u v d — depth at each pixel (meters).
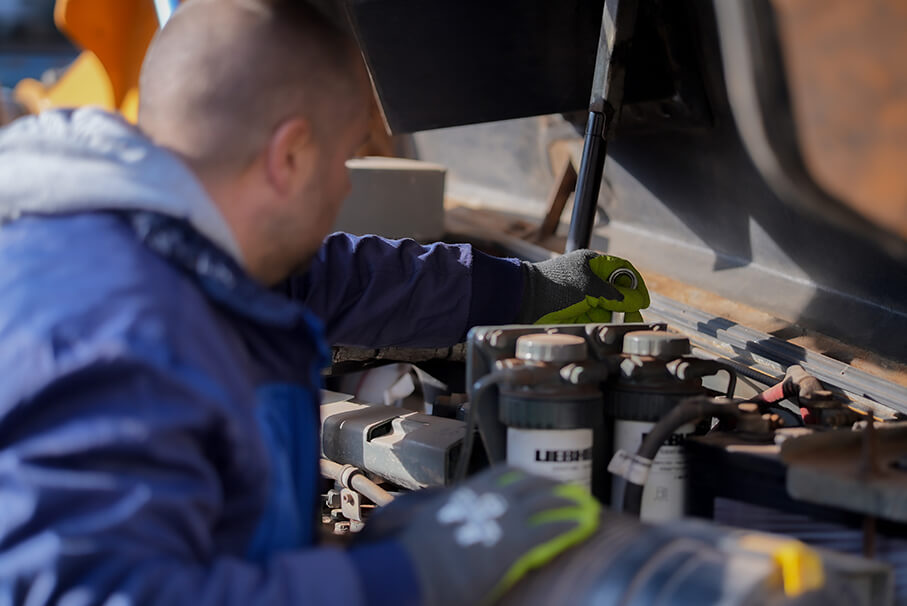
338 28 0.93
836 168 1.36
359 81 0.94
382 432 1.41
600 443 1.12
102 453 0.64
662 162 1.82
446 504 0.76
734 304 1.72
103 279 0.71
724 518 1.03
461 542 0.72
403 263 1.40
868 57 1.18
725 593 0.67
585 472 1.02
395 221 2.07
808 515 0.94
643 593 0.70
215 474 0.72
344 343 1.40
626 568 0.72
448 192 2.72
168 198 0.79
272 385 0.89
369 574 0.70
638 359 1.08
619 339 1.14
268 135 0.87
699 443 1.04
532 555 0.72
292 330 0.92
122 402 0.66
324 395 1.66
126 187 0.78
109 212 0.79
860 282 1.53
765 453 0.98
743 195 1.66
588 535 0.78
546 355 1.01
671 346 1.09
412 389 1.85
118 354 0.66
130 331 0.68
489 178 2.56
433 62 1.57
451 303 1.41
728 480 1.02
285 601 0.67
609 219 2.23
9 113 4.56
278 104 0.86
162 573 0.63
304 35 0.88
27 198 0.79
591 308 1.46
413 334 1.42
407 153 2.91
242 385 0.76
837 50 1.23
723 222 1.79
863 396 1.33
